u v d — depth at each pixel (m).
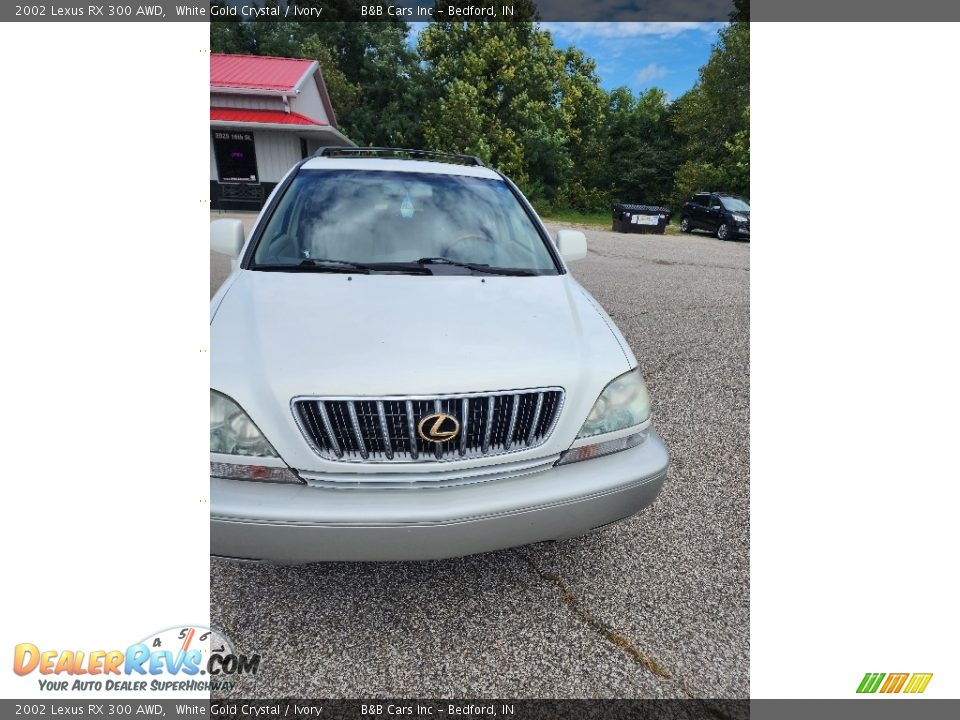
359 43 29.23
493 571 2.00
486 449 1.58
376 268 2.17
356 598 1.86
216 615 1.77
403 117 26.47
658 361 4.20
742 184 20.80
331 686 1.56
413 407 1.51
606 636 1.75
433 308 1.86
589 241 12.30
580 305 2.09
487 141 21.39
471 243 2.40
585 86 25.97
